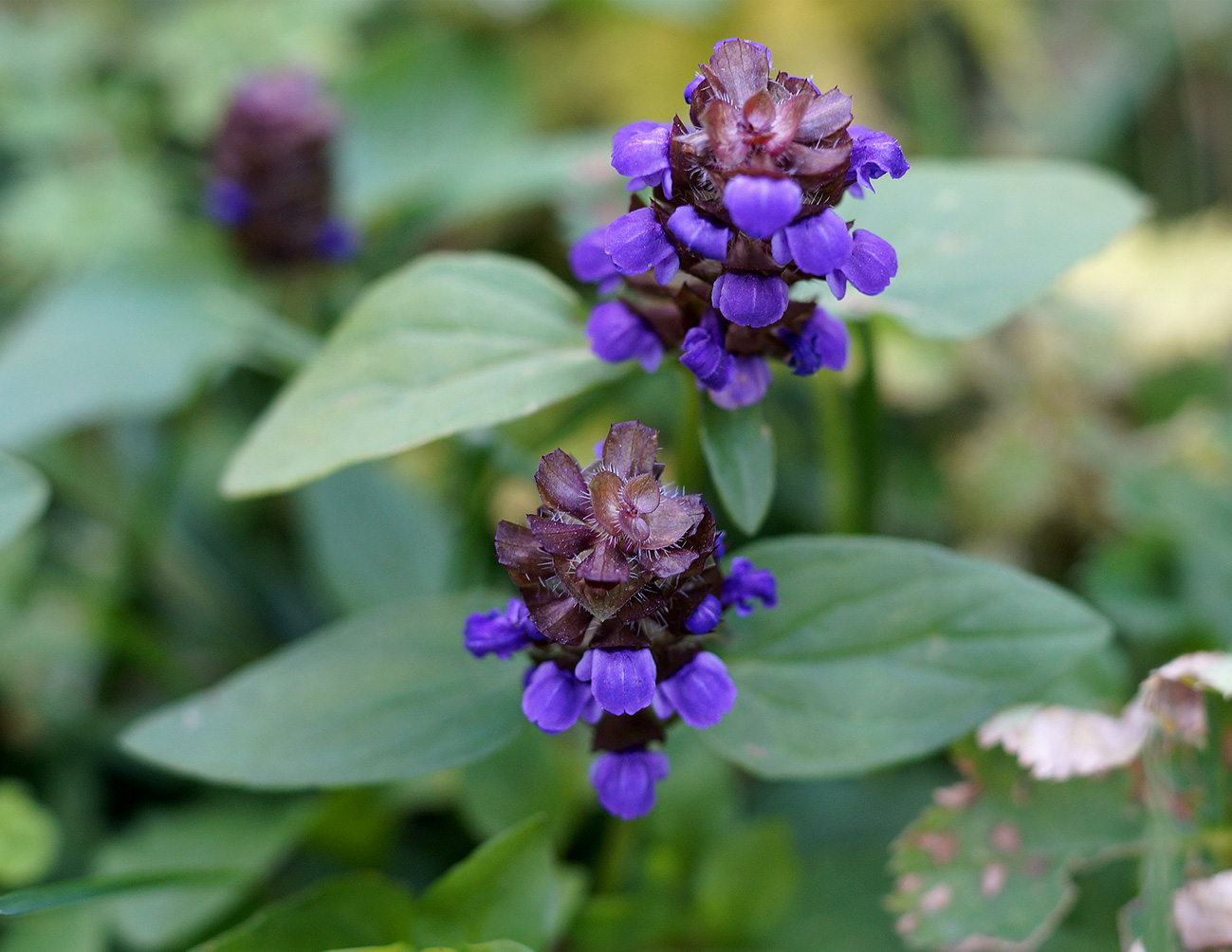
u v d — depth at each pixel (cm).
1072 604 31
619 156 29
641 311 31
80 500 46
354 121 49
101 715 39
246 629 42
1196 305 44
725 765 35
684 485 33
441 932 32
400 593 38
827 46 56
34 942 35
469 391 32
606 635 29
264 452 32
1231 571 37
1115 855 32
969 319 33
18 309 51
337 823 36
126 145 53
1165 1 58
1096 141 56
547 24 53
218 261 45
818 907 35
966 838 33
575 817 35
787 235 29
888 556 32
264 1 52
